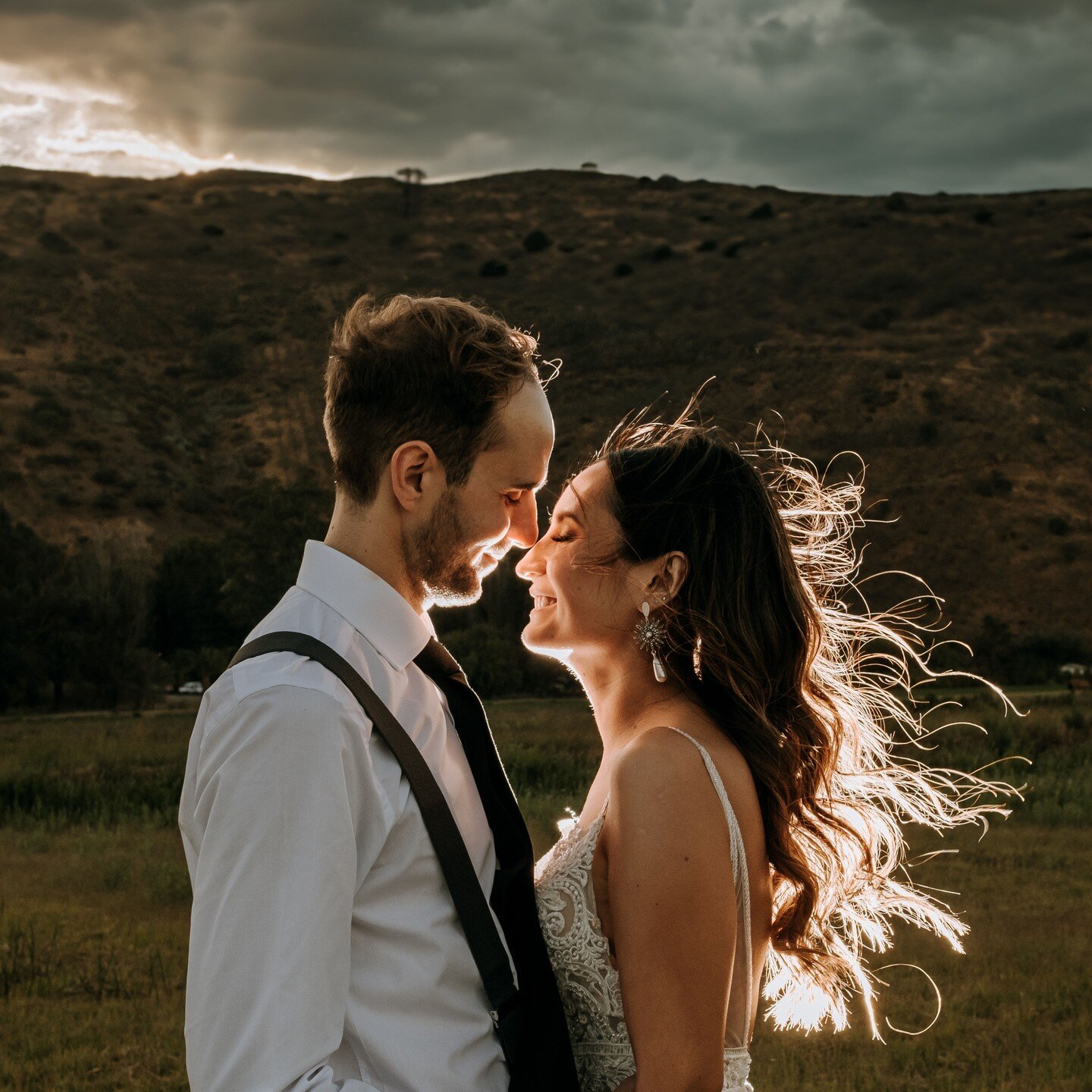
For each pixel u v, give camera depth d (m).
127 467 67.81
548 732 19.92
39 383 74.44
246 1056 1.18
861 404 64.88
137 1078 5.11
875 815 2.01
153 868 9.77
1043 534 54.88
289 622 1.43
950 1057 5.33
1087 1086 4.98
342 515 1.55
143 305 89.06
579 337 79.31
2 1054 5.39
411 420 1.48
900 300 84.12
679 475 1.68
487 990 1.40
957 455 60.50
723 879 1.45
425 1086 1.32
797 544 2.05
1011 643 47.72
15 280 88.88
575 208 116.56
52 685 43.41
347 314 1.56
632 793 1.47
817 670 1.96
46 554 46.41
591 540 1.69
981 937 7.35
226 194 114.88
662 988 1.42
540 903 1.64
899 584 52.00
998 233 96.19
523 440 1.54
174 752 19.16
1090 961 6.82
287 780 1.23
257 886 1.21
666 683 1.69
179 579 52.25
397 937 1.35
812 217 106.69
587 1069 1.62
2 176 112.88
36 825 12.43
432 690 1.53
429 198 118.81
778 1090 4.92
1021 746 15.77
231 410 76.56
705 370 71.25
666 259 99.75
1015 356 71.44
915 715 17.83
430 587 1.55
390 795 1.35
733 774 1.55
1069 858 9.71
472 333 1.51
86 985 6.41
